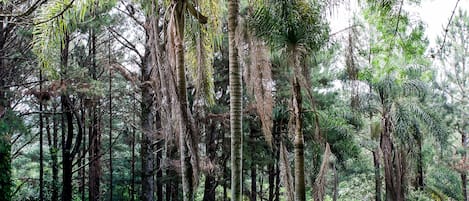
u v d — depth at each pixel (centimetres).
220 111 1266
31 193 1507
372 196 1591
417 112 1419
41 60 610
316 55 703
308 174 1139
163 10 646
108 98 1335
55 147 1451
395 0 598
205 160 1091
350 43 712
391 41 612
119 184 1777
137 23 1362
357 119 1423
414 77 1295
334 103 1416
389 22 608
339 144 1324
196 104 664
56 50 802
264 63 626
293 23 604
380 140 1438
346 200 1521
